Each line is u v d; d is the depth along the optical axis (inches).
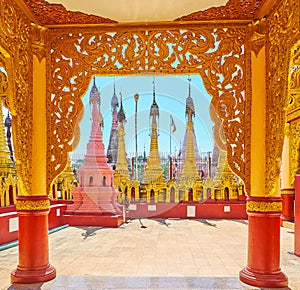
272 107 167.2
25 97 169.6
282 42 156.0
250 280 167.5
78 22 177.2
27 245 173.3
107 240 298.2
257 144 172.9
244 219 445.7
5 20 148.3
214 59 177.5
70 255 237.6
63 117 181.3
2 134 334.6
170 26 177.8
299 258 235.6
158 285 167.8
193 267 204.5
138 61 178.9
